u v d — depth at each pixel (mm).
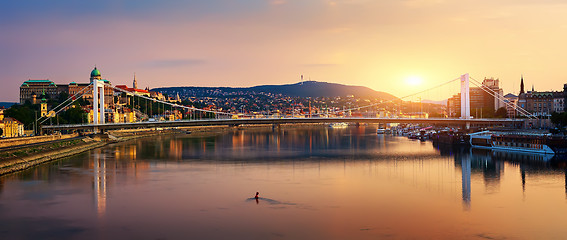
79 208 123500
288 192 141000
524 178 162875
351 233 103750
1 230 106688
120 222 111688
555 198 133000
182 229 106438
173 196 135875
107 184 153250
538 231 105188
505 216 116062
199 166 195625
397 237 101438
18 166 182750
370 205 126188
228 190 143750
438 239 100438
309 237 101438
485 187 148500
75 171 179250
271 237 101438
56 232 105312
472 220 113000
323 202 128875
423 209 122375
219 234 103125
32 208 123562
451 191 143000
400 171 182000
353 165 199625
